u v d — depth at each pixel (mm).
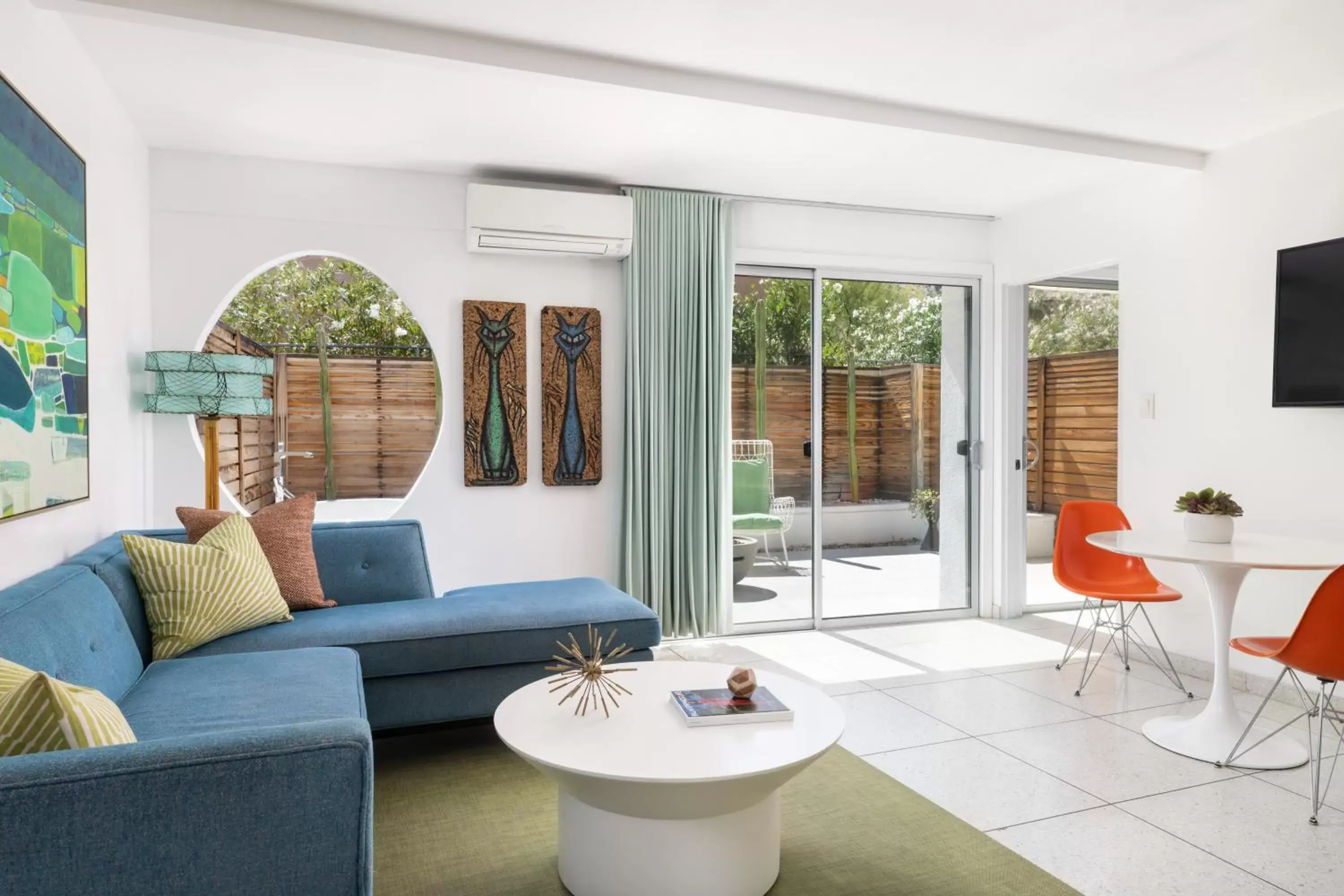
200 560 2869
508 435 4531
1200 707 3621
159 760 1252
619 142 3912
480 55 2924
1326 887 2168
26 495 2293
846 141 3871
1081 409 6934
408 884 2174
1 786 1172
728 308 4844
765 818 2115
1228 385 3971
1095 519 4219
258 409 3738
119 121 3422
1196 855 2336
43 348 2434
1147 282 4383
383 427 8477
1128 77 3238
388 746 3205
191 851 1265
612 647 3248
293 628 3000
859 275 5254
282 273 8758
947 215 5328
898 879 2193
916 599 5418
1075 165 4199
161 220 3992
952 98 3471
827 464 5227
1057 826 2514
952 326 5484
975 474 5520
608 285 4742
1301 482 3656
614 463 4762
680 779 1825
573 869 2111
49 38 2605
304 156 4113
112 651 2336
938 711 3570
